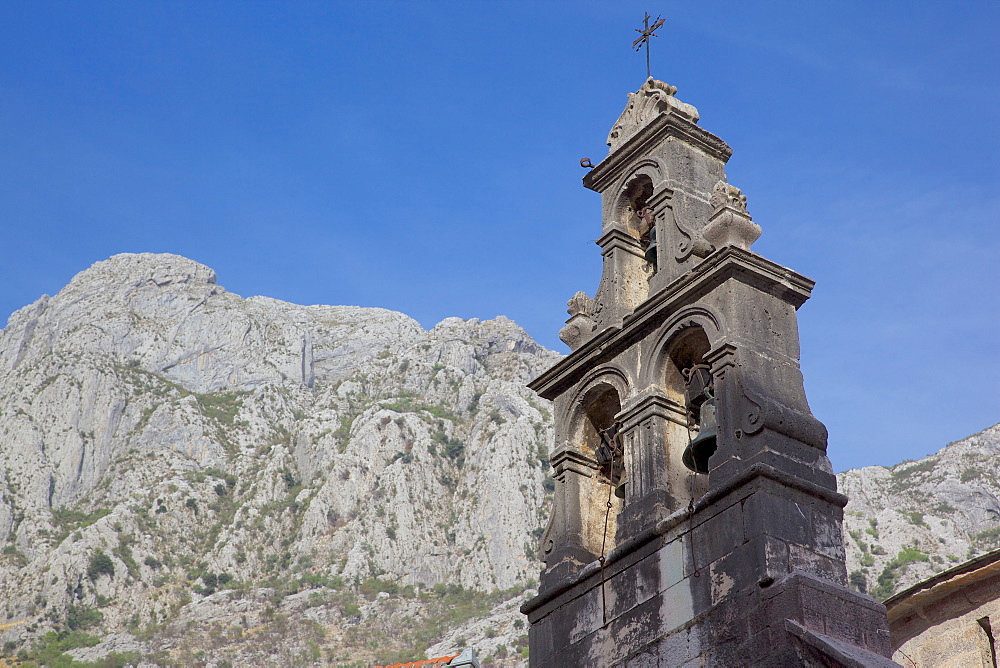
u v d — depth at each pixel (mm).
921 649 18500
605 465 16406
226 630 196000
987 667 17750
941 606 18469
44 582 199125
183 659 188375
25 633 188625
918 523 139750
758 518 13164
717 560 13445
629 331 15875
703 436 14523
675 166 16781
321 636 195000
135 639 191500
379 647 192000
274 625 197000
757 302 14805
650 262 17203
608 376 16156
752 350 14383
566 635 15023
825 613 12539
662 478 14734
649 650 13789
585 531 16000
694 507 13844
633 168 17391
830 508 13578
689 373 15422
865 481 156375
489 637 184625
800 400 14266
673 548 14031
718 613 13180
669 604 13797
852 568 132500
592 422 16656
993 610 17938
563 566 15578
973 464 154500
